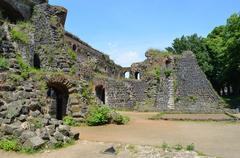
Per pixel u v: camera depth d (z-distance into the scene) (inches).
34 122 499.2
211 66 2154.3
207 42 2210.9
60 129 510.9
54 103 805.9
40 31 1101.7
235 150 476.1
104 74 1638.8
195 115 1118.4
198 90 1417.3
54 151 456.4
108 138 568.4
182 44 2385.6
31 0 1181.7
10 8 1195.3
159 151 456.4
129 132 655.8
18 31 981.8
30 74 714.2
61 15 1202.6
